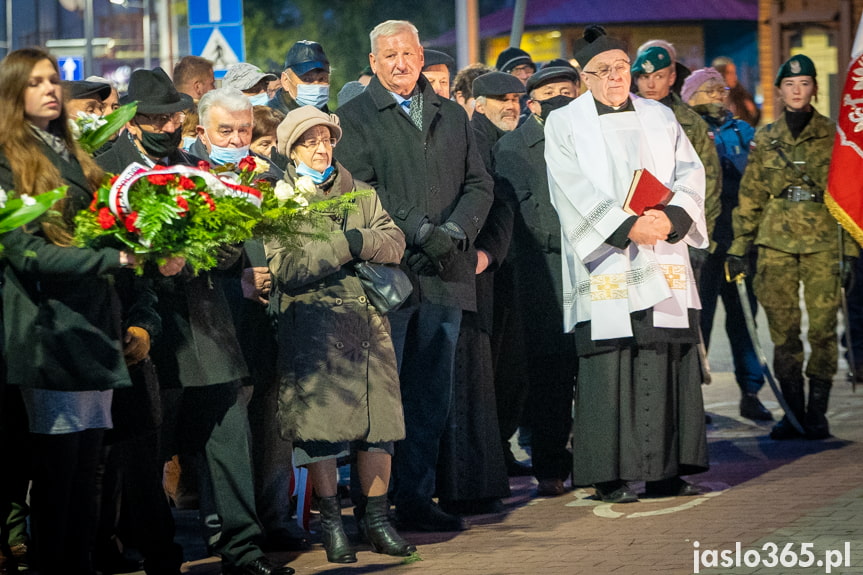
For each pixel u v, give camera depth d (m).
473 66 15.88
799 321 14.50
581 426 11.93
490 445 11.85
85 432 8.58
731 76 18.45
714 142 15.50
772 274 14.48
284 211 8.95
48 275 8.05
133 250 8.20
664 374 11.80
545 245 12.52
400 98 11.45
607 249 11.73
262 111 11.65
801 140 14.35
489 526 11.32
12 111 8.18
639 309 11.65
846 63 36.62
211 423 9.52
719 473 12.84
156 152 9.60
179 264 8.45
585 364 11.92
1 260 8.30
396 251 10.27
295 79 13.21
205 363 9.34
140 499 9.50
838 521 10.57
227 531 9.52
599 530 10.88
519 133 12.88
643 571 9.42
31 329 8.23
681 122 14.14
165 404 9.61
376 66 11.44
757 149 14.55
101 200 8.21
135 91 9.52
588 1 38.31
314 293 10.09
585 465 11.88
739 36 38.41
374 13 43.16
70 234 8.27
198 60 14.34
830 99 36.88
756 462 13.27
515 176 12.72
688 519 11.03
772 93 37.38
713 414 16.12
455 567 9.91
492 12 42.72
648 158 11.96
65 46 32.09
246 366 9.66
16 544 10.29
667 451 11.86
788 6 36.97
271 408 10.76
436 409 11.22
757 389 15.79
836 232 14.30
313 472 10.28
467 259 11.34
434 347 11.17
